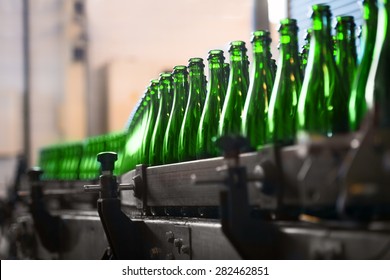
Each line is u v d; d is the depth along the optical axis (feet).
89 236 6.07
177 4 16.01
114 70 17.44
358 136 2.42
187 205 3.93
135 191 4.71
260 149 3.03
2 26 18.43
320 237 2.66
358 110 3.23
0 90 18.42
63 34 18.39
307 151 2.49
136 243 4.66
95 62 18.04
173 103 4.90
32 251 8.11
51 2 18.52
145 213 4.69
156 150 5.09
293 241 2.81
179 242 3.99
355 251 2.49
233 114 4.11
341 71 3.65
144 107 5.77
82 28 18.24
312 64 3.46
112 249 4.64
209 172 3.61
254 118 3.75
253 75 3.78
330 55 3.48
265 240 2.93
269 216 3.13
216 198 3.53
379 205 2.32
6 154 18.40
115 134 8.46
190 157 4.62
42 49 18.56
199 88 4.65
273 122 3.58
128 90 17.52
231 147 2.94
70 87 18.29
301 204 2.74
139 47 17.24
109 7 17.81
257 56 3.78
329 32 3.46
